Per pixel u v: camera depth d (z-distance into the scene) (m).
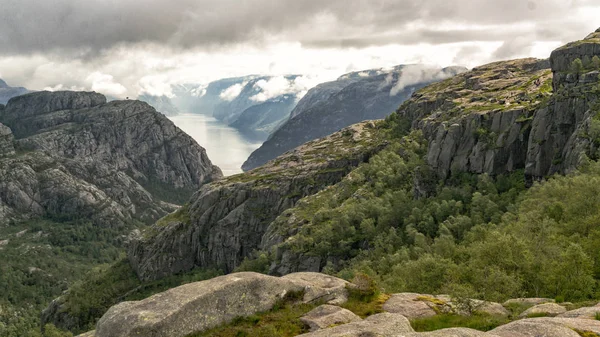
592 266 56.78
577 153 133.12
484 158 171.75
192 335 32.41
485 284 57.34
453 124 187.25
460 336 25.12
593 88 143.62
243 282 36.25
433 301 41.16
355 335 27.28
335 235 177.62
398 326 28.81
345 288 41.19
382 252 149.75
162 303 33.28
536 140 154.88
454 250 106.50
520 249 63.97
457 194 168.38
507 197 150.88
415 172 193.75
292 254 176.00
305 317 35.09
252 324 34.50
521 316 37.00
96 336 31.55
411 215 165.25
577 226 81.38
